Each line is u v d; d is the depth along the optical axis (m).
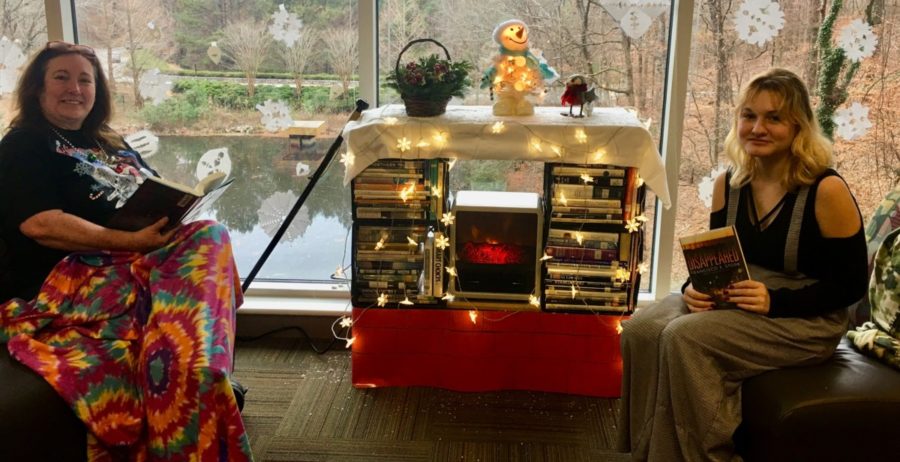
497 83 2.32
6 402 1.58
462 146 2.23
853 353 1.89
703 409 1.78
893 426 1.67
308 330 2.84
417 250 2.39
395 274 2.40
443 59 2.43
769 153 1.87
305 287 2.90
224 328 1.81
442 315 2.42
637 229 2.30
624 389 2.03
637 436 1.99
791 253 1.87
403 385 2.51
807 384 1.73
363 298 2.43
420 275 2.45
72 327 1.83
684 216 2.73
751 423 1.77
